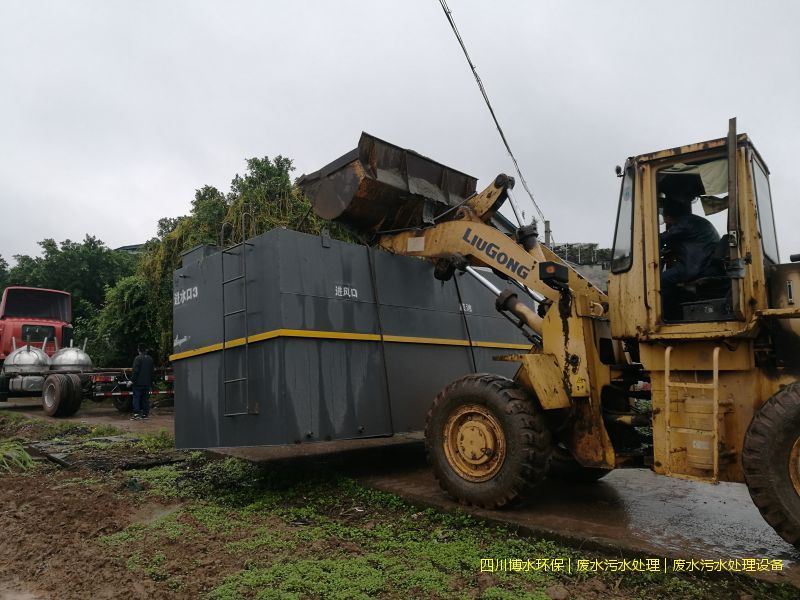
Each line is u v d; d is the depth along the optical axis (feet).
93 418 46.34
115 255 101.81
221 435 21.74
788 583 11.98
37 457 28.66
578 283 18.84
